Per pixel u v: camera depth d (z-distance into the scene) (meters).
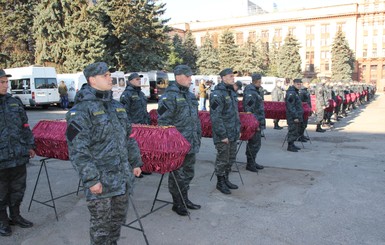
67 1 26.77
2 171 3.88
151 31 32.66
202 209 4.69
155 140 4.11
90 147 2.80
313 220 4.29
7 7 31.22
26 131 4.10
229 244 3.69
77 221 4.37
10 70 21.58
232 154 5.47
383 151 8.46
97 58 27.55
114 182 2.82
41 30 27.48
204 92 19.94
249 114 6.13
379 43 68.19
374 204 4.83
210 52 54.25
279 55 58.69
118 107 3.01
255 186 5.71
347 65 58.78
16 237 3.92
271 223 4.21
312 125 13.66
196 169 6.88
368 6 68.31
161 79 29.91
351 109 20.92
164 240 3.80
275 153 8.35
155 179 6.23
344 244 3.68
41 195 5.35
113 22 30.45
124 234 3.95
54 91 21.78
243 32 80.50
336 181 5.93
